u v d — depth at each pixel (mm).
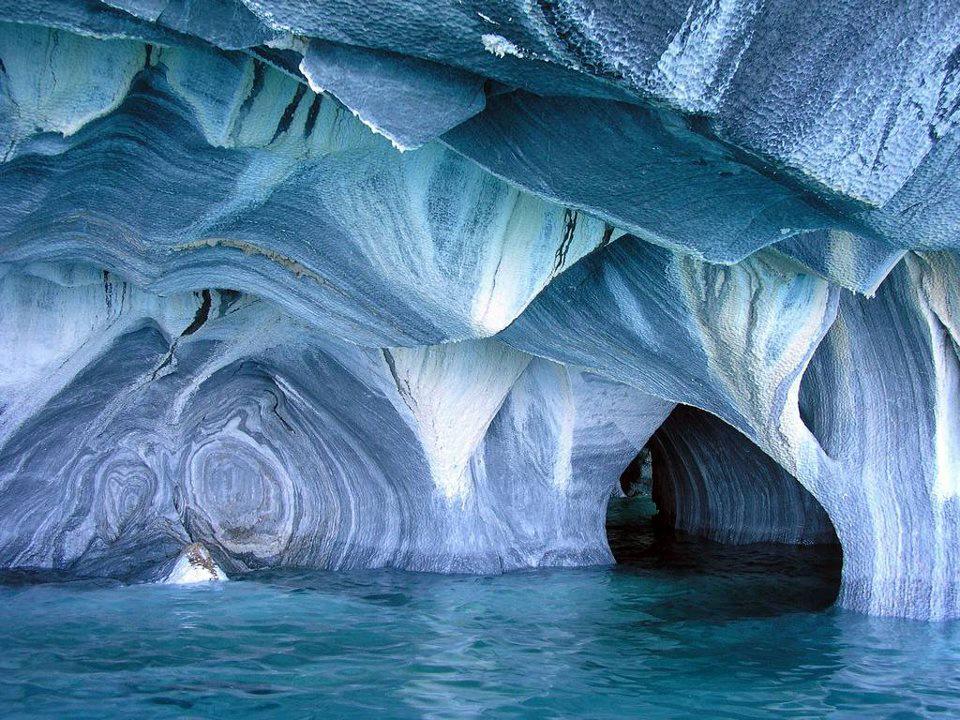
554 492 6926
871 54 2750
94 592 5270
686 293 5035
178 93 3506
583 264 5070
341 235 4324
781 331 5043
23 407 5344
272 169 3947
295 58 3043
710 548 8250
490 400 6301
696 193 3367
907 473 5344
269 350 6305
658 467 10312
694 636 4824
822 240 4441
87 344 5441
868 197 3098
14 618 4648
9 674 3791
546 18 2381
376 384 5992
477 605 5348
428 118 2869
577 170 3322
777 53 2645
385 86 2781
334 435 6602
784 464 5590
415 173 4109
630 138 3094
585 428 6895
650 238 3693
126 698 3574
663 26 2465
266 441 6828
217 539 6602
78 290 5305
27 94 3260
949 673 4238
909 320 5184
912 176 3166
